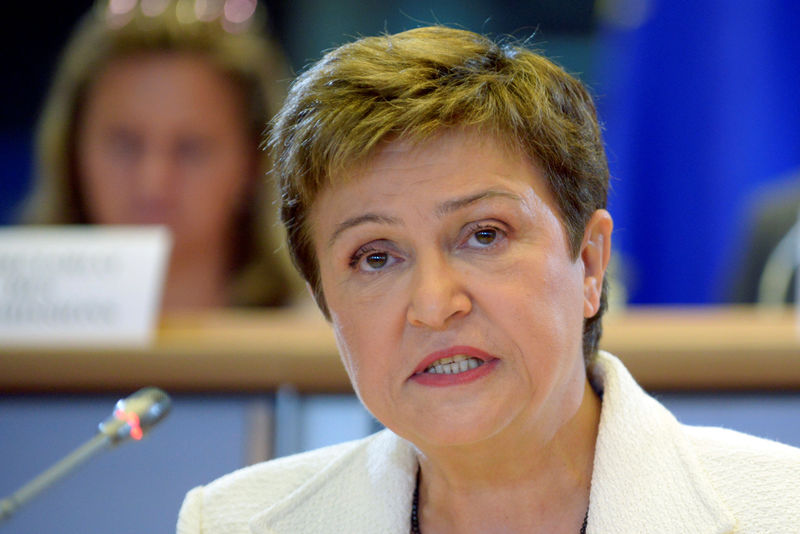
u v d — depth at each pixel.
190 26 11.51
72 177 11.64
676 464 4.39
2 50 16.20
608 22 14.25
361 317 4.21
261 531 5.00
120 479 6.31
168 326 7.37
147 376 6.52
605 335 6.43
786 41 12.02
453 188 3.98
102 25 11.55
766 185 11.83
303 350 6.41
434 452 4.38
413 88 4.00
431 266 4.02
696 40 12.23
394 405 4.22
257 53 11.81
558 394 4.30
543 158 4.13
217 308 11.36
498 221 4.05
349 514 4.93
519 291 4.02
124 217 11.56
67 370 6.63
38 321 7.24
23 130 16.38
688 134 12.27
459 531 4.68
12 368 6.62
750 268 10.20
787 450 4.43
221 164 11.52
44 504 6.29
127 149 11.52
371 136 3.97
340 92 4.08
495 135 4.04
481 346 4.03
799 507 4.21
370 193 4.06
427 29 4.36
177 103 11.42
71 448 6.52
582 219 4.28
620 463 4.42
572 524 4.51
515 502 4.53
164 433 6.37
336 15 15.77
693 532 4.22
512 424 4.20
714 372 6.12
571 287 4.23
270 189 11.54
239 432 6.38
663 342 6.16
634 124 12.49
